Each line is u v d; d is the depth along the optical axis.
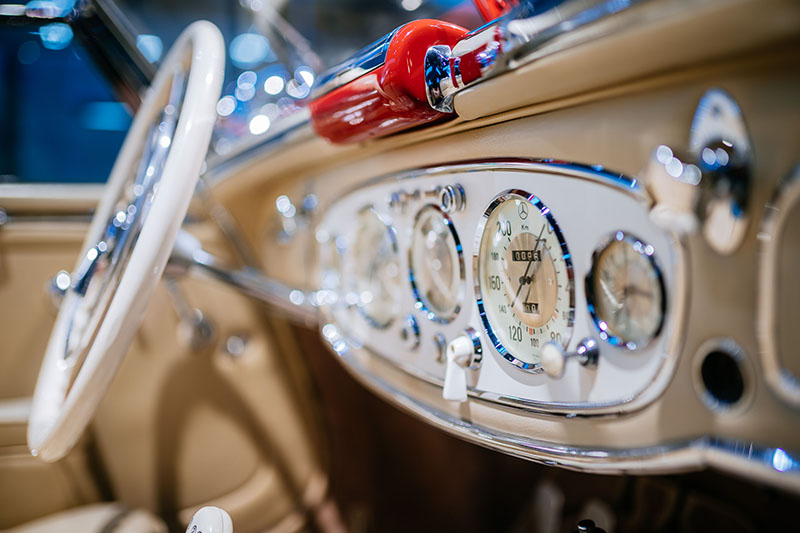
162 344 1.04
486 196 0.54
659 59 0.37
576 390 0.48
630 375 0.44
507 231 0.53
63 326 0.81
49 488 0.95
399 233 0.65
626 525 0.71
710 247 0.38
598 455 0.46
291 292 0.85
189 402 1.04
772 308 0.36
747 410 0.37
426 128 0.57
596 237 0.45
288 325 1.15
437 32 0.53
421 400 0.65
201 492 1.02
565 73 0.42
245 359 1.09
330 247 0.80
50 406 0.73
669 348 0.40
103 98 1.30
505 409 0.54
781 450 0.36
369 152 0.68
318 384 1.13
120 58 1.16
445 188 0.57
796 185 0.34
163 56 1.19
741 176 0.36
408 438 1.10
